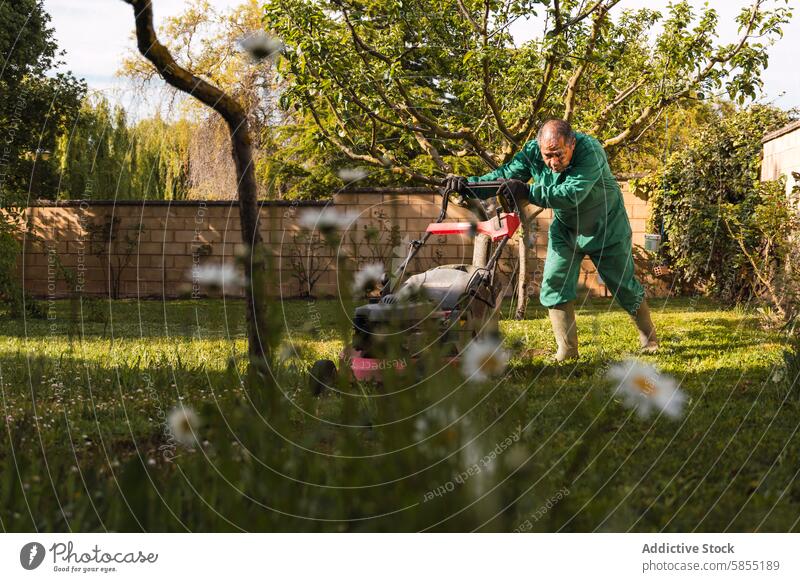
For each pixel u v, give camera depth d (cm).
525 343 530
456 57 709
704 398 371
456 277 436
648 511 221
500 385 196
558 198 473
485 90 671
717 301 962
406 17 685
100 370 416
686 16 716
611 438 289
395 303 163
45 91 879
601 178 502
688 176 1011
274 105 627
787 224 678
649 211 1173
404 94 693
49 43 892
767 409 350
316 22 643
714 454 280
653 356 503
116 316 804
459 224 452
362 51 690
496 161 744
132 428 301
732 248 888
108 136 733
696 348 541
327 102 724
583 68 707
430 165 842
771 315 631
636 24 772
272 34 643
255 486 175
